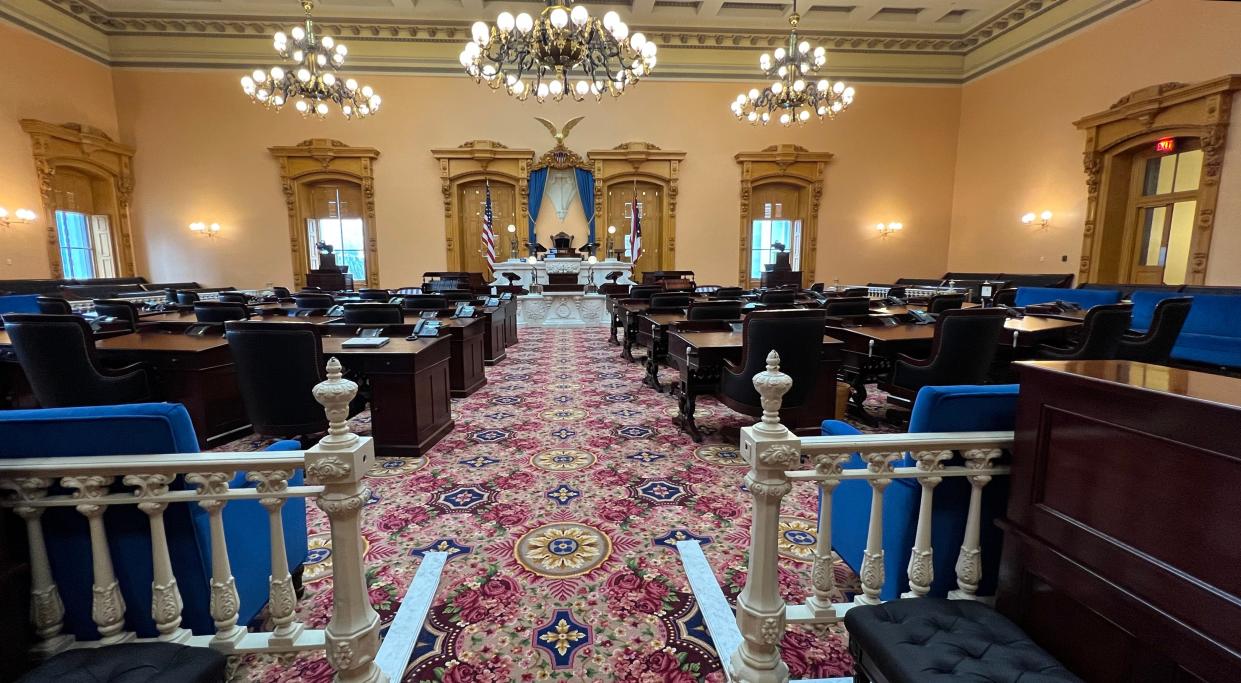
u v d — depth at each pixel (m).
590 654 1.67
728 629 1.76
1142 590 1.10
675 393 4.81
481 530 2.45
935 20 11.32
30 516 1.35
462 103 11.43
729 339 3.68
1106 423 1.17
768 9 10.89
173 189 11.18
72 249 10.23
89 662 1.23
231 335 2.77
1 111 8.85
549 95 11.49
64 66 9.84
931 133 12.21
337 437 1.36
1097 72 9.02
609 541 2.35
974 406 1.58
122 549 1.46
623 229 12.16
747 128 11.88
